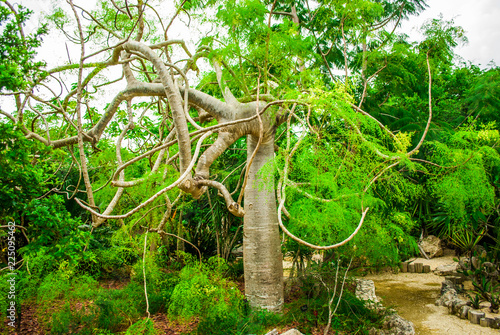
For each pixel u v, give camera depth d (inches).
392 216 185.9
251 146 203.2
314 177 153.6
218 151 181.5
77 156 291.0
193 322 178.7
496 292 221.5
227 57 180.7
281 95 194.9
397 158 148.3
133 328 147.8
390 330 171.5
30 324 170.1
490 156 168.7
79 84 131.7
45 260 171.3
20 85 114.1
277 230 199.2
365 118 156.8
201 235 302.4
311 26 273.3
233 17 164.6
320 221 144.3
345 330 171.5
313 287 196.2
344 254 179.8
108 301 169.0
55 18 159.6
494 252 261.7
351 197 150.6
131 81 194.9
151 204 221.0
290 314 181.8
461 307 199.0
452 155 165.5
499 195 247.3
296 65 208.8
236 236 288.4
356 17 230.2
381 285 271.7
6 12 116.9
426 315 201.8
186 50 203.6
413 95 303.4
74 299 183.0
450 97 397.7
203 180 142.3
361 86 286.8
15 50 115.4
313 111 157.5
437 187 167.8
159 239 244.8
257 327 164.7
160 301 193.8
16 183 111.4
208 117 234.2
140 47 148.7
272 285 191.0
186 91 182.1
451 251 366.6
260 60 184.5
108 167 247.9
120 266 259.3
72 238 123.0
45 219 112.9
